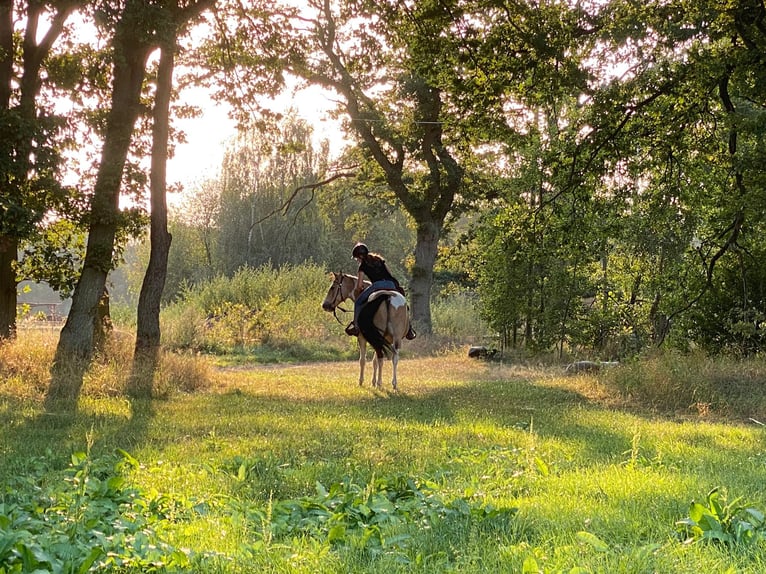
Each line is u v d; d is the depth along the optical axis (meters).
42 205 15.54
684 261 20.75
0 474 6.82
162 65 17.14
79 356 15.56
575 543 4.30
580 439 9.36
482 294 28.64
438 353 29.50
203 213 54.25
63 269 18.08
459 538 4.55
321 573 3.87
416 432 9.74
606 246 24.31
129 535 4.39
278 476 6.83
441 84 20.09
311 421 10.77
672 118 18.25
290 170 53.94
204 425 10.23
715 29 16.42
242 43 20.53
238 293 36.75
